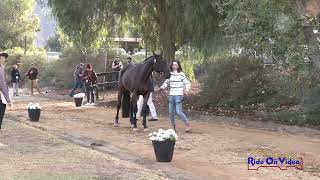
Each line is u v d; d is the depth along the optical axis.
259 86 20.98
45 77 38.12
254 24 12.54
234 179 9.52
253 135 15.01
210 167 10.53
